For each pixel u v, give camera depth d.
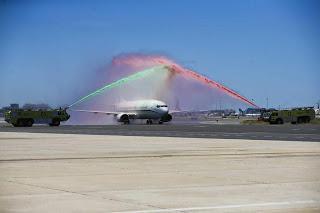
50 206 14.30
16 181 19.59
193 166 24.78
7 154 32.47
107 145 41.09
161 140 47.91
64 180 19.88
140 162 27.06
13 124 110.00
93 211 13.60
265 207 14.11
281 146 38.06
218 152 32.94
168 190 17.19
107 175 21.41
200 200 15.22
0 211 13.56
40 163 26.80
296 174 21.30
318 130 71.12
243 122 137.12
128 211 13.62
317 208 13.99
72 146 40.06
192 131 70.94
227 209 13.86
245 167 24.08
